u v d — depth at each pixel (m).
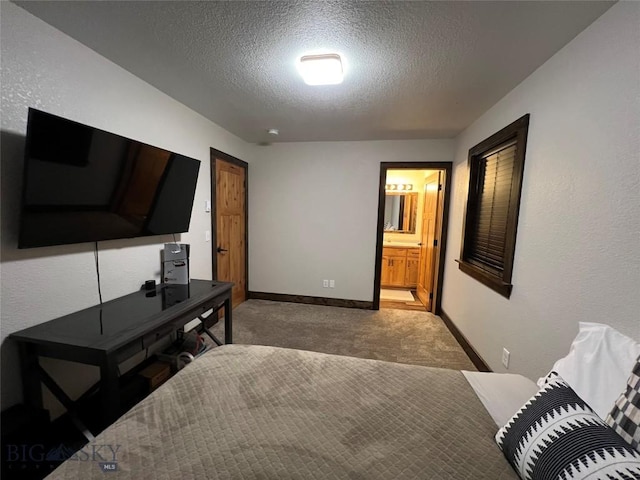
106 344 1.27
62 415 1.61
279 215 3.90
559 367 1.06
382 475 0.79
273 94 2.19
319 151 3.69
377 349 2.71
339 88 2.06
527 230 1.74
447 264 3.41
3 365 1.31
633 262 1.05
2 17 1.24
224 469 0.79
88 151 1.50
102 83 1.71
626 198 1.08
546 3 1.19
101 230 1.69
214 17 1.34
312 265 3.90
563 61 1.47
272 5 1.25
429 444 0.90
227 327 2.37
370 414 1.03
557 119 1.50
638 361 0.85
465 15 1.29
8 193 1.30
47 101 1.43
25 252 1.38
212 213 2.98
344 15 1.31
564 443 0.74
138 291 2.07
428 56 1.63
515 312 1.84
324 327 3.18
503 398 1.13
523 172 1.81
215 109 2.54
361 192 3.66
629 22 1.08
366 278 3.78
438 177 3.59
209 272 2.99
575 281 1.34
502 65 1.69
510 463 0.84
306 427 0.96
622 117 1.11
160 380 1.97
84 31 1.46
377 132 3.17
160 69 1.84
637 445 0.69
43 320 1.47
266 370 1.30
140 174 1.87
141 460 0.81
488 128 2.39
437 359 2.55
